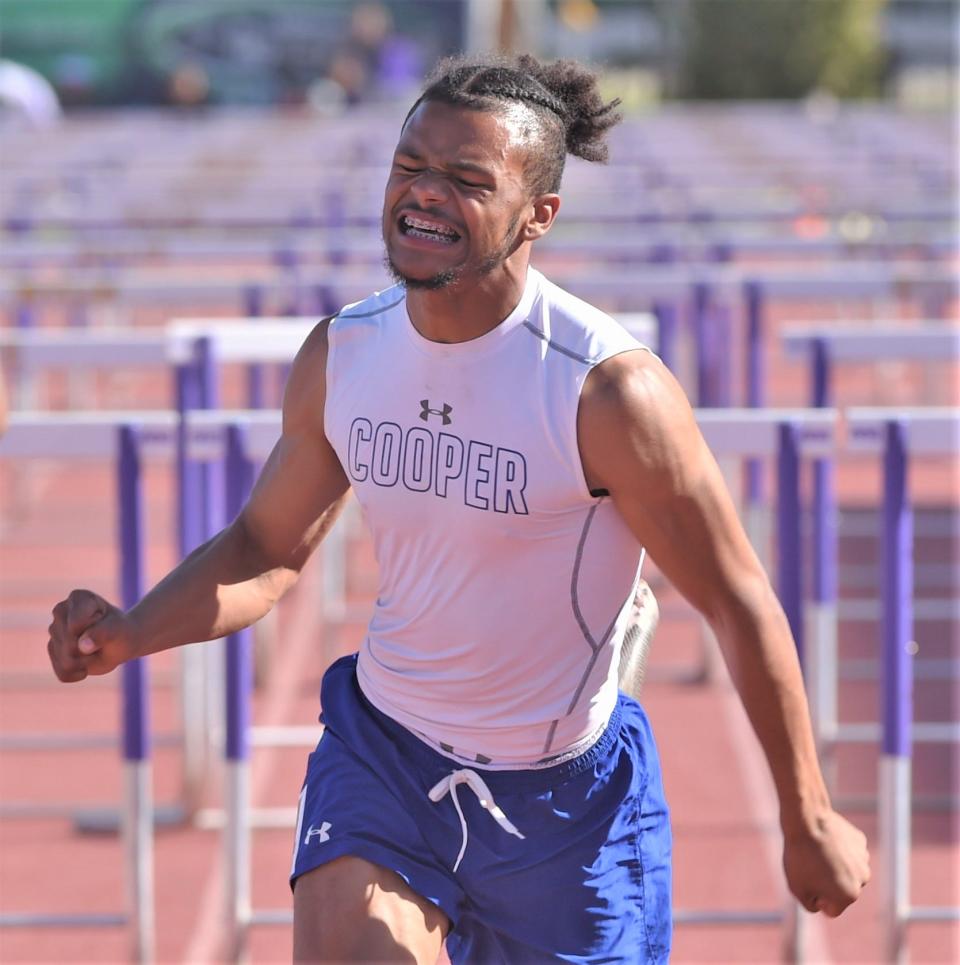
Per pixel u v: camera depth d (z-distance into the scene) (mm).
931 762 18219
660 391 7840
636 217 36312
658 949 8898
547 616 8281
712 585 8109
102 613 8445
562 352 7859
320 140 56156
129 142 57656
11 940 14391
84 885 15500
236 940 13023
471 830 8484
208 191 42969
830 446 12375
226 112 71625
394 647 8648
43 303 25375
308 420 8703
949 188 43562
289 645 21969
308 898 8266
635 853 8750
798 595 12492
